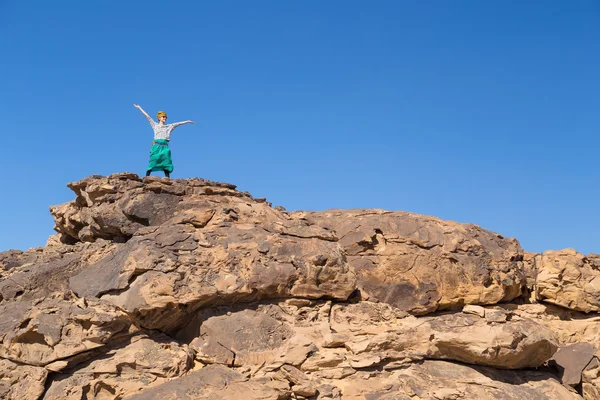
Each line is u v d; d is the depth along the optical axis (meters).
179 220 16.92
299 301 16.45
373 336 16.28
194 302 15.29
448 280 18.66
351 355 15.80
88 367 14.41
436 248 18.94
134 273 15.27
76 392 13.86
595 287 19.84
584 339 19.62
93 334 14.48
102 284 15.48
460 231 19.66
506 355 16.47
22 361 14.25
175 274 15.27
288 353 15.45
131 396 13.80
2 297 15.98
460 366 16.73
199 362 15.18
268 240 16.70
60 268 16.70
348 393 15.12
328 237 17.33
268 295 16.33
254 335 15.56
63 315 14.60
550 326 19.83
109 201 17.56
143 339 15.05
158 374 14.48
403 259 18.62
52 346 14.28
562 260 20.22
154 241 15.93
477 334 16.47
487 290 18.86
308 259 16.62
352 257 18.75
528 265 20.59
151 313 14.99
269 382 14.63
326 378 15.34
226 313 15.73
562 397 16.94
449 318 17.67
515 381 17.03
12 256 18.44
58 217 20.41
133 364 14.52
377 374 15.77
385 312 17.31
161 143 19.47
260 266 16.14
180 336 15.83
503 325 16.88
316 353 15.70
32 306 14.95
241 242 16.45
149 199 17.44
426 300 18.30
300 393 14.66
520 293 20.00
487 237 20.08
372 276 18.48
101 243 17.62
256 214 18.06
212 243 16.23
